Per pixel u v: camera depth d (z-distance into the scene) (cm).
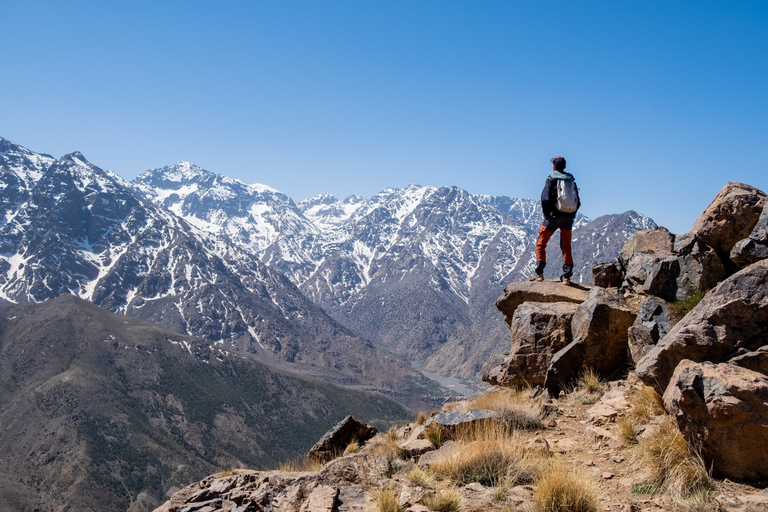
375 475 512
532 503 428
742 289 486
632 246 847
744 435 414
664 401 477
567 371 704
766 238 548
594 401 641
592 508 414
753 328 476
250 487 519
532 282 904
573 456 522
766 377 426
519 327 786
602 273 855
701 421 438
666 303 664
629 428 527
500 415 591
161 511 520
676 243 738
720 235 643
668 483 438
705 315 498
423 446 557
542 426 596
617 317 695
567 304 802
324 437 735
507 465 489
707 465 440
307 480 512
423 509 429
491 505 437
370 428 754
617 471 483
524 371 757
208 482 553
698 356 495
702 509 395
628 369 683
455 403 784
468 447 515
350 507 465
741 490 410
